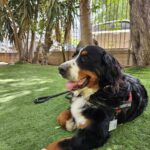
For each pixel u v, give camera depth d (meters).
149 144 0.98
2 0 3.41
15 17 3.60
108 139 0.99
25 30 3.55
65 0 3.45
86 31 2.77
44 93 1.66
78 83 1.02
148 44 2.62
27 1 3.44
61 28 3.47
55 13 3.29
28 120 1.21
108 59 1.00
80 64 1.02
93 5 3.47
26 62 3.62
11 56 4.26
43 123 1.17
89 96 1.00
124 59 3.17
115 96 0.99
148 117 1.20
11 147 0.96
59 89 1.75
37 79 2.17
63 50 3.57
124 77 1.07
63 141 0.89
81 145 0.88
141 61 2.67
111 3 3.48
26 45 3.71
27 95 1.63
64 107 1.35
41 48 3.68
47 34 3.51
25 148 0.95
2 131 1.10
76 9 3.45
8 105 1.43
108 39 3.50
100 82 1.00
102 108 0.97
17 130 1.10
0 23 3.67
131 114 1.12
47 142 0.99
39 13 3.59
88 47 1.03
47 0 3.38
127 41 3.38
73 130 1.07
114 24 3.49
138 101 1.15
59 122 1.12
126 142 0.98
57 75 2.35
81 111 0.97
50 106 1.38
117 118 1.04
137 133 1.05
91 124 0.92
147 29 2.59
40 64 3.46
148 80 1.97
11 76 2.35
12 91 1.75
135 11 2.62
